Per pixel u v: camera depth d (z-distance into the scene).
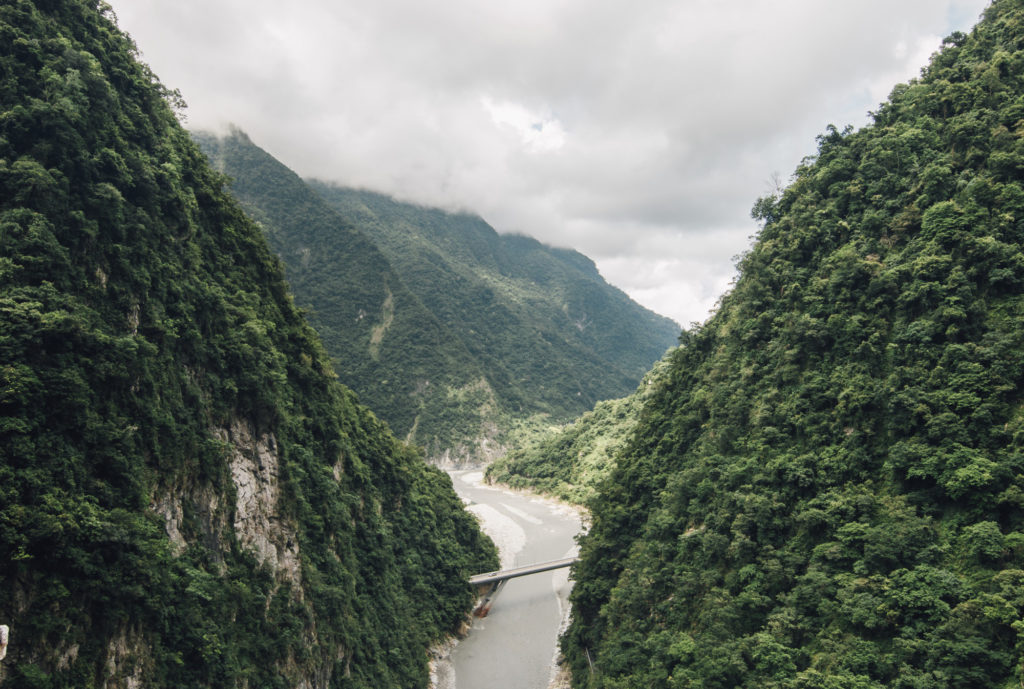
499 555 137.12
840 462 57.41
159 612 40.75
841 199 75.56
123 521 38.97
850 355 62.41
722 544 61.31
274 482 57.94
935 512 49.94
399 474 94.44
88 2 57.44
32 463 35.69
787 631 51.62
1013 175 59.50
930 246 60.03
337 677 59.50
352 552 70.31
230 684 44.22
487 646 94.88
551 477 197.88
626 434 178.50
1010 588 42.44
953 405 51.94
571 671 83.31
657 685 57.81
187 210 57.97
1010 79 69.19
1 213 41.34
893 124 78.75
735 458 67.50
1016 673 39.81
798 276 73.62
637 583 72.25
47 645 33.59
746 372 72.62
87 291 44.06
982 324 54.75
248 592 49.84
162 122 60.66
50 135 45.84
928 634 44.31
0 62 46.12
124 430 41.94
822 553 53.50
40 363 38.44
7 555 32.88
